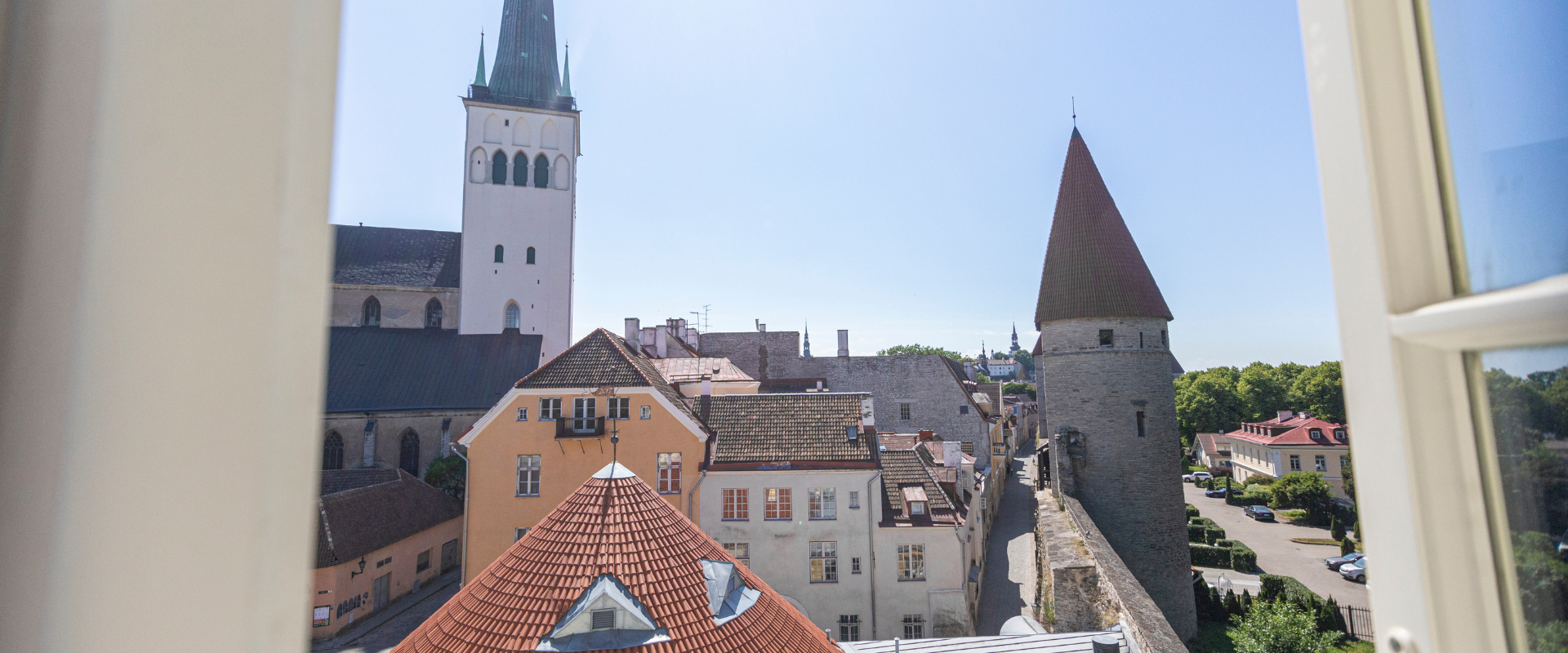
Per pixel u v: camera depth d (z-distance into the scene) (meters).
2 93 0.65
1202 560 35.88
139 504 0.62
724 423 22.95
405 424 38.75
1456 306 0.88
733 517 20.73
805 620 9.33
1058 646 11.73
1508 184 0.91
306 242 0.75
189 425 0.64
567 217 47.31
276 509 0.69
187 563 0.63
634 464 21.14
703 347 50.62
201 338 0.65
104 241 0.63
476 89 46.53
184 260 0.65
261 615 0.67
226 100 0.70
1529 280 0.89
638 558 8.48
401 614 24.14
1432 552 0.91
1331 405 62.66
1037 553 23.19
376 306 46.94
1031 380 161.25
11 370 0.62
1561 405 0.85
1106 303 25.83
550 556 8.49
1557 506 0.88
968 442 47.44
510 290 45.81
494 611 7.99
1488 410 0.89
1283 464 52.22
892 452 23.77
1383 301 0.98
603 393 21.34
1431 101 0.99
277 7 0.74
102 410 0.61
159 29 0.67
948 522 20.19
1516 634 0.89
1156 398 25.73
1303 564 35.12
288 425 0.71
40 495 0.60
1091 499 25.69
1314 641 19.70
